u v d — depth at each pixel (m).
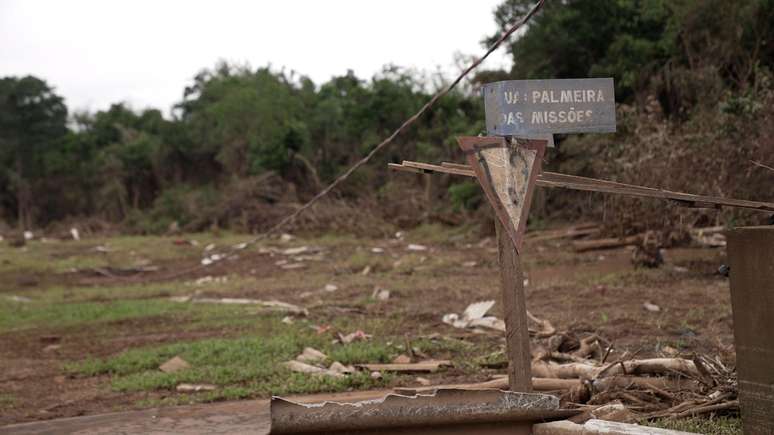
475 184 33.19
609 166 19.58
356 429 4.56
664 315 12.33
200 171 55.59
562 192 29.92
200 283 22.59
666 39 26.83
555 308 13.71
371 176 43.88
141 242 36.03
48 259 31.11
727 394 6.60
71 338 13.75
